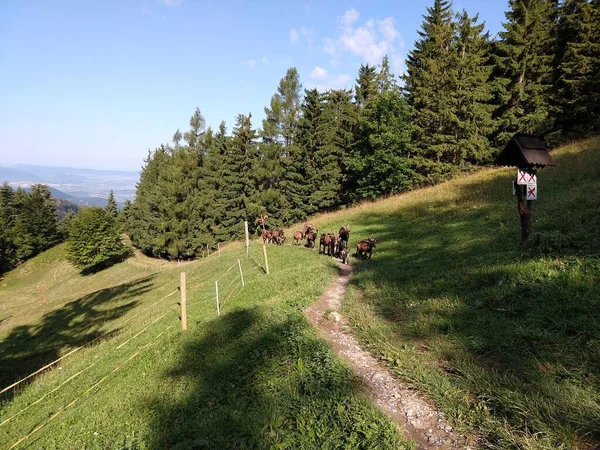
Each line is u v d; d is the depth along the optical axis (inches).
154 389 267.1
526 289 290.4
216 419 202.1
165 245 1959.9
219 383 247.3
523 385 189.5
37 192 3380.9
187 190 1964.8
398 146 1348.4
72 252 2133.4
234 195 1855.3
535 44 1262.3
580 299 250.4
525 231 401.7
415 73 1694.1
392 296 376.2
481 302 296.8
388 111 1315.2
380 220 955.3
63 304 1184.8
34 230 3174.2
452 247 527.2
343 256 622.8
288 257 745.6
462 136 1314.0
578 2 1224.2
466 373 210.1
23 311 1357.0
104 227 2204.7
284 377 234.4
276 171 1708.9
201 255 1921.8
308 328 316.2
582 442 149.3
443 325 279.6
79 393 320.5
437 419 186.1
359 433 175.3
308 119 1648.6
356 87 1870.1
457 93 1249.4
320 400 204.2
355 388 216.8
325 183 1686.8
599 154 748.6
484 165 1365.7
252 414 199.2
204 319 409.4
